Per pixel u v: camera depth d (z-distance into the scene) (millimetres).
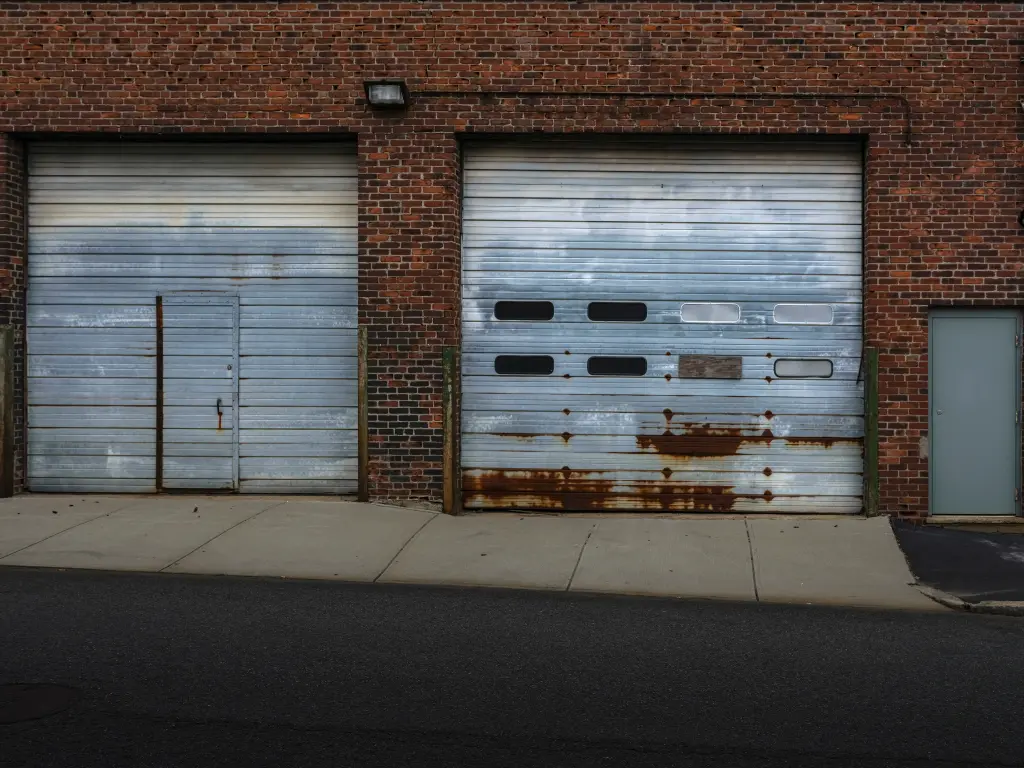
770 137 11297
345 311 11750
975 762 4910
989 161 11078
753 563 9359
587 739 5129
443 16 11289
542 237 11594
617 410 11562
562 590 8562
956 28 11078
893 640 7035
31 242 11773
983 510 11250
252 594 8117
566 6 11242
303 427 11773
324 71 11359
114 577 8586
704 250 11523
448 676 6094
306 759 4832
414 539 10070
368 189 11375
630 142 11516
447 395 11336
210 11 11375
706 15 11172
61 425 11828
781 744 5098
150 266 11805
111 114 11422
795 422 11461
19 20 11430
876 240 11141
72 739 5023
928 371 11195
